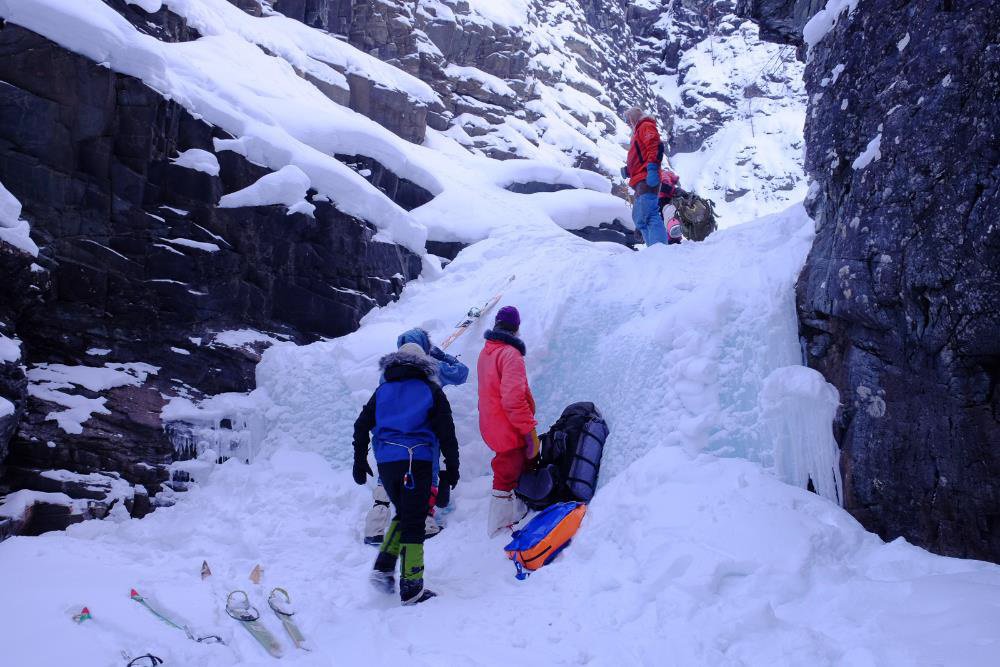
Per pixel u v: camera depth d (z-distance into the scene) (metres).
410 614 3.32
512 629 3.12
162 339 5.75
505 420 4.29
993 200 2.96
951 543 3.23
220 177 6.33
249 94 7.68
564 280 5.84
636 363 4.71
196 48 8.78
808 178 4.46
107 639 2.88
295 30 11.03
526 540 3.90
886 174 3.52
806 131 4.40
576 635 2.97
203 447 5.41
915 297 3.35
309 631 3.12
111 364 5.46
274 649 2.92
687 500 3.67
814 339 4.18
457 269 7.80
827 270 3.94
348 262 6.95
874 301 3.56
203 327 6.00
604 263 5.84
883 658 2.35
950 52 3.19
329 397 5.73
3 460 4.49
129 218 5.74
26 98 5.28
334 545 4.44
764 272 4.59
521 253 7.89
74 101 5.47
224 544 4.45
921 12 3.39
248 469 5.39
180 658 2.77
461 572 3.98
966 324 3.11
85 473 4.80
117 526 4.58
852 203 3.79
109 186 5.66
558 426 4.64
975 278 3.04
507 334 4.43
